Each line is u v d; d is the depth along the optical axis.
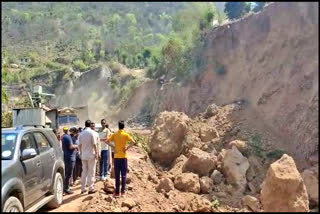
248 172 12.39
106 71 49.50
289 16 20.09
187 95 29.86
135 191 9.71
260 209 9.62
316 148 12.99
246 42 24.70
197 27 37.09
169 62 38.66
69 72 45.06
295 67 17.27
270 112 16.45
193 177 11.16
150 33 61.53
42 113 16.38
